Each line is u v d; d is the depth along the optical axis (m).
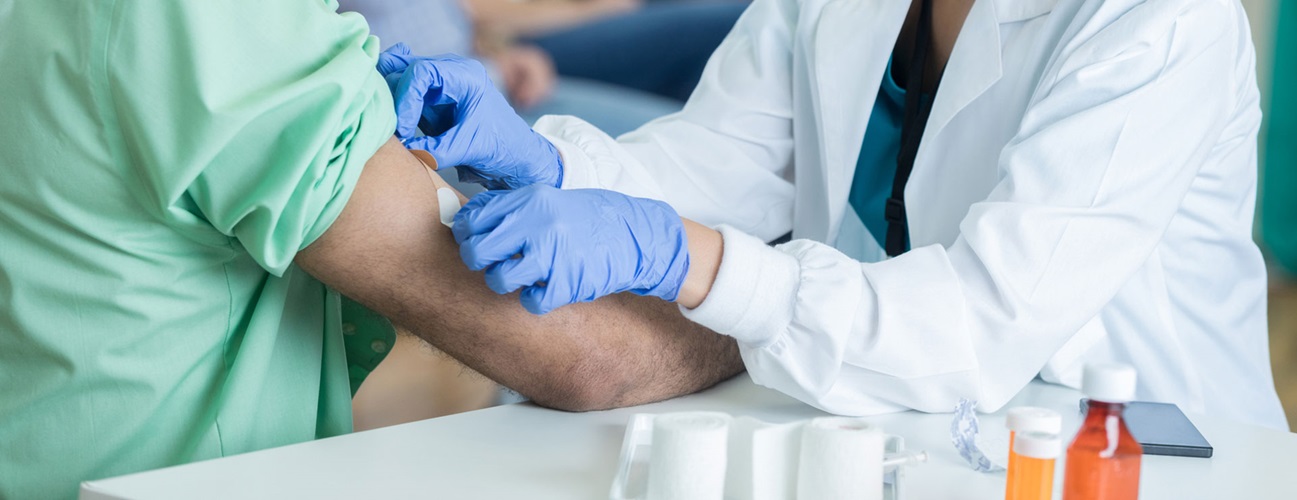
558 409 1.01
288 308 1.00
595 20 3.75
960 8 1.35
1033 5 1.23
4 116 0.85
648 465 0.83
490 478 0.81
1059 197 1.05
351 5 3.10
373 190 0.89
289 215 0.83
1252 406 1.42
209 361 0.95
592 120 3.50
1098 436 0.67
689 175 1.49
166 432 0.95
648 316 1.02
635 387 1.02
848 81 1.41
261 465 0.82
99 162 0.83
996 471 0.84
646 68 3.77
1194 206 1.31
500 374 0.99
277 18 0.86
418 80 1.00
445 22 3.30
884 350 1.00
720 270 0.96
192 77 0.80
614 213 0.91
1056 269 1.03
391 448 0.87
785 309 0.98
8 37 0.85
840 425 0.74
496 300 0.94
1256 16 4.47
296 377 1.01
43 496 0.94
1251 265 1.42
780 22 1.53
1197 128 1.10
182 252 0.90
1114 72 1.08
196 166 0.81
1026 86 1.23
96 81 0.81
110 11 0.81
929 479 0.82
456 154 1.05
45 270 0.88
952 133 1.29
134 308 0.89
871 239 1.61
